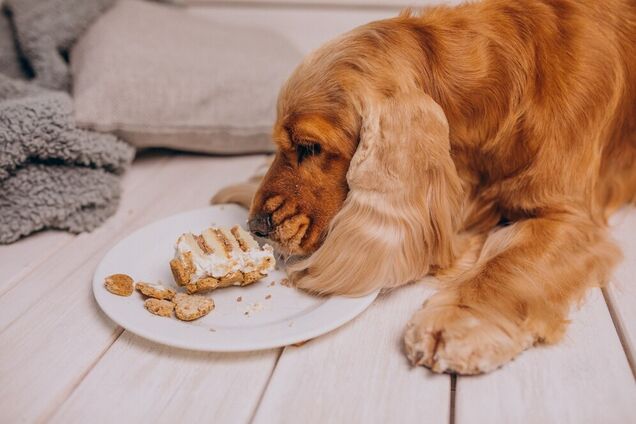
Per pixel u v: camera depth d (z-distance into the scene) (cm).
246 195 173
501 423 107
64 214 173
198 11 288
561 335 127
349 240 132
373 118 129
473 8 148
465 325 119
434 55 139
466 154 148
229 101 214
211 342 119
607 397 113
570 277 137
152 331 122
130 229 177
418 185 132
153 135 205
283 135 139
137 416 110
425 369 120
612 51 152
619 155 166
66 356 126
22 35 220
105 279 138
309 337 122
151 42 215
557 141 145
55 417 110
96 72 201
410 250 134
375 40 138
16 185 171
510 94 142
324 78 137
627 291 142
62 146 178
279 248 140
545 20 147
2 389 117
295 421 108
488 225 157
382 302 140
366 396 114
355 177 130
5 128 169
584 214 148
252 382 118
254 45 232
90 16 223
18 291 147
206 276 136
